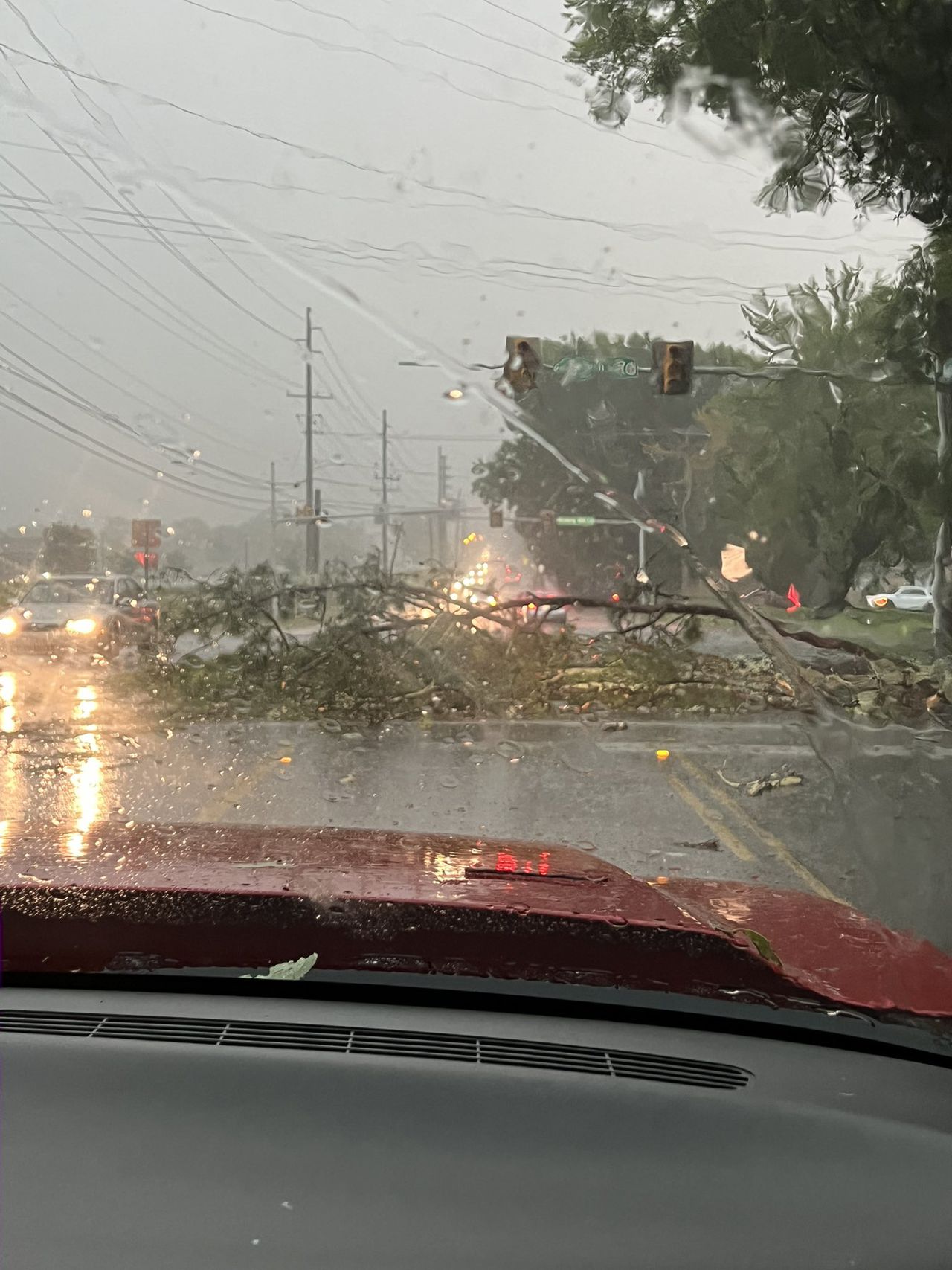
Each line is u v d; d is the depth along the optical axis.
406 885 2.36
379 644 12.38
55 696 13.48
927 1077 1.95
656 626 13.21
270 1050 1.81
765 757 9.77
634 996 2.09
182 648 16.30
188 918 2.09
